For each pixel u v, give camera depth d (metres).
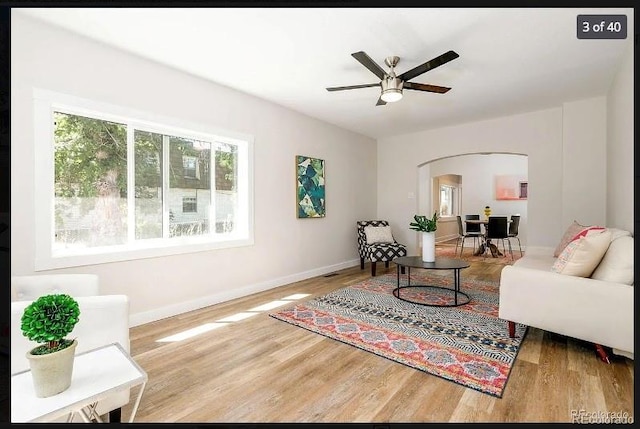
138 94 2.81
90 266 2.53
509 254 6.90
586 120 4.00
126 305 1.47
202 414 1.59
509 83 3.47
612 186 3.48
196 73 3.18
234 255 3.63
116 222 2.81
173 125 3.06
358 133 5.69
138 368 1.19
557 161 4.34
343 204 5.36
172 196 3.21
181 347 2.35
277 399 1.71
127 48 2.68
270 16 2.25
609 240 2.07
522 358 2.11
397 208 5.96
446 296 3.61
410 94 3.80
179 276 3.12
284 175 4.27
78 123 2.60
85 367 1.19
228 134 3.54
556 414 1.54
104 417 1.53
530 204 4.55
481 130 4.95
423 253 3.62
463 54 2.80
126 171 2.87
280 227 4.21
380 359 2.13
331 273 5.01
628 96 2.67
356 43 2.61
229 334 2.58
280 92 3.72
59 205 2.50
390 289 3.94
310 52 2.75
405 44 2.62
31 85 2.25
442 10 2.19
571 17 2.27
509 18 2.28
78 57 2.47
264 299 3.57
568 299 2.08
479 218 7.92
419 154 5.64
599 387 1.75
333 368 2.02
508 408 1.60
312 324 2.77
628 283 1.95
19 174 2.20
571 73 3.21
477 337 2.45
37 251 2.27
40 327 1.00
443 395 1.72
